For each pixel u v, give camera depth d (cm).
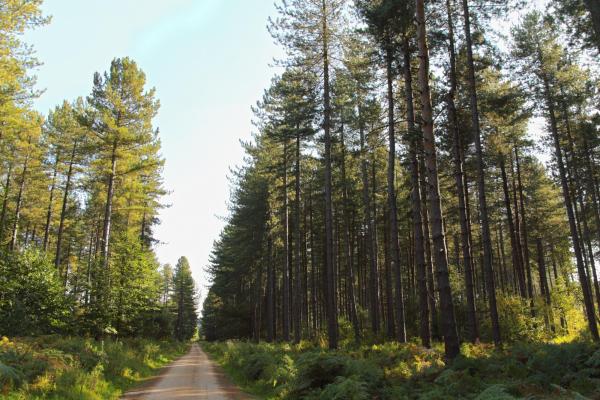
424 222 2394
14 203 3925
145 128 3212
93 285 2567
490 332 2300
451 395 862
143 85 3238
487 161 2816
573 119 2739
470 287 1708
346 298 4559
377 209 3769
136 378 1714
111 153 3075
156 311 4269
